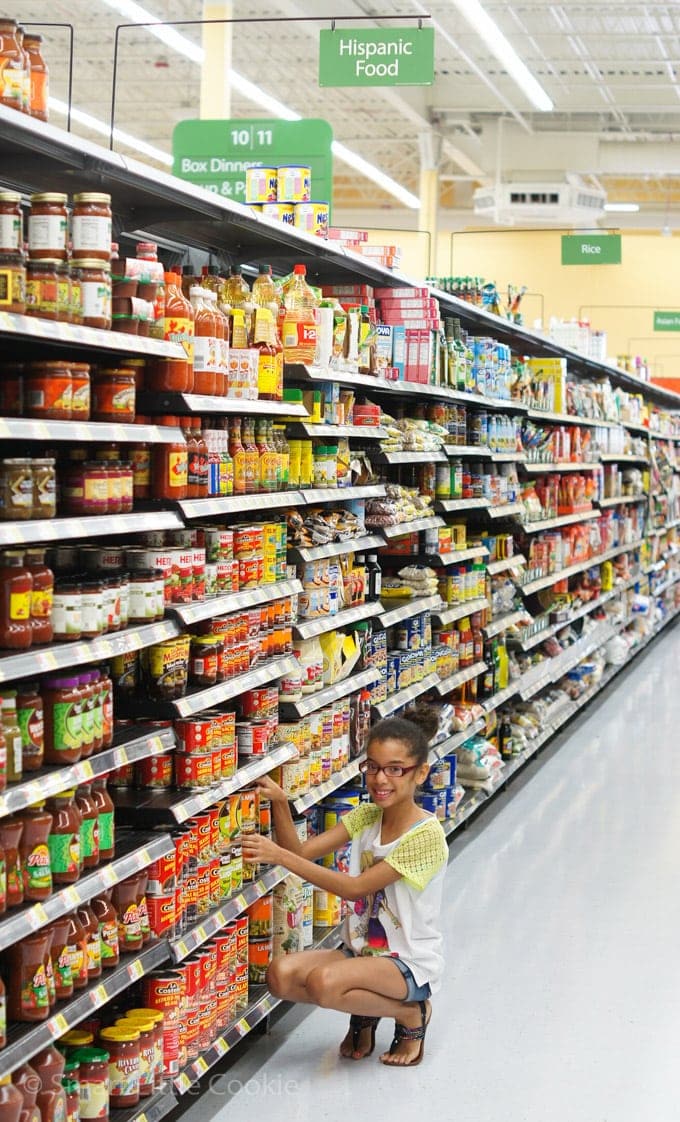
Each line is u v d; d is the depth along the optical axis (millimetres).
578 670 10461
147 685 3648
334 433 4902
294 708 4598
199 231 4477
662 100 19812
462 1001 4750
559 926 5574
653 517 14602
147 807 3588
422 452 6070
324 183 6703
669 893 6047
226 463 3980
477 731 7273
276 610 4543
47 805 3045
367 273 5602
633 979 4988
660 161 21516
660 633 15984
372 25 15984
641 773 8477
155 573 3512
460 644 7117
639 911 5789
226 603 3916
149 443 3621
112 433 3211
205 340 3773
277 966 4133
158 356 3533
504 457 7562
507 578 8180
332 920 5023
